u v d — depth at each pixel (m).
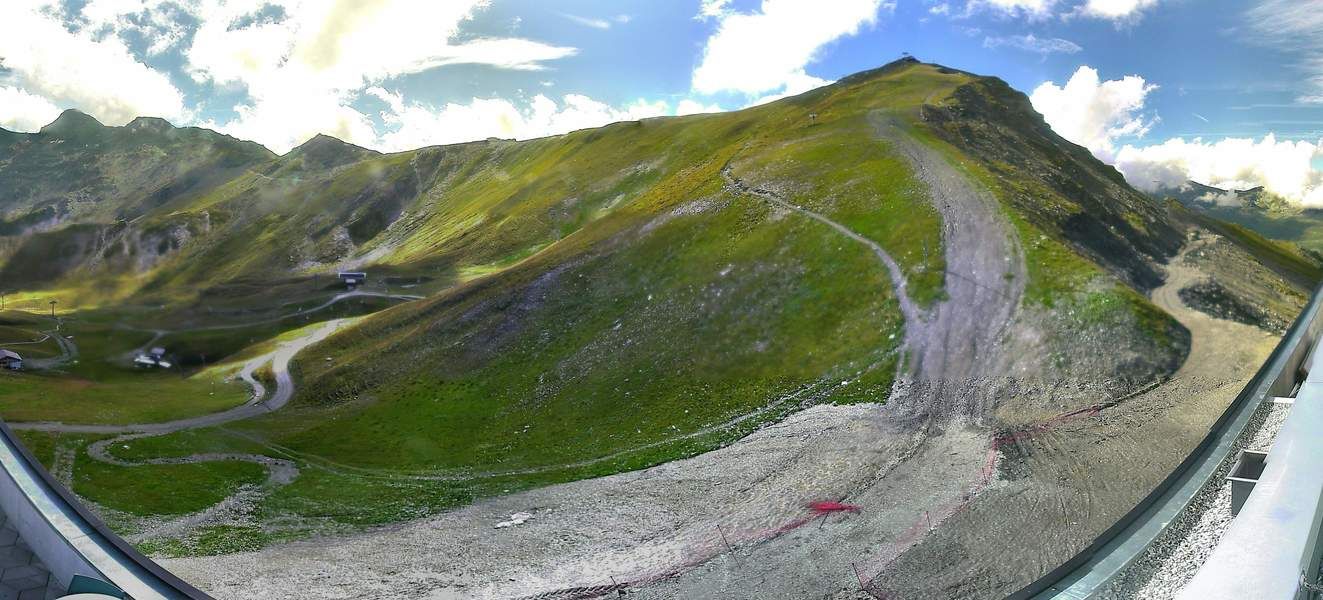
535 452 92.62
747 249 119.50
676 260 126.38
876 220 112.12
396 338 141.62
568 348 116.06
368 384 127.94
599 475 81.50
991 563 48.88
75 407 134.38
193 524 86.94
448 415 109.62
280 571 72.06
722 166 154.88
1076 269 87.81
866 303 97.88
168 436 117.62
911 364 83.62
